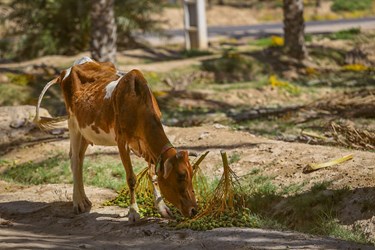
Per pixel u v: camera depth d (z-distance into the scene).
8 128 17.73
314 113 21.77
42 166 15.02
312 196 11.20
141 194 11.61
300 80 30.38
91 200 12.17
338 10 56.34
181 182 9.23
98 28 26.39
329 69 32.19
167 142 9.73
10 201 12.36
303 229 10.55
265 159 13.37
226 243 9.14
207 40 39.75
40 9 34.91
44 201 12.33
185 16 37.72
